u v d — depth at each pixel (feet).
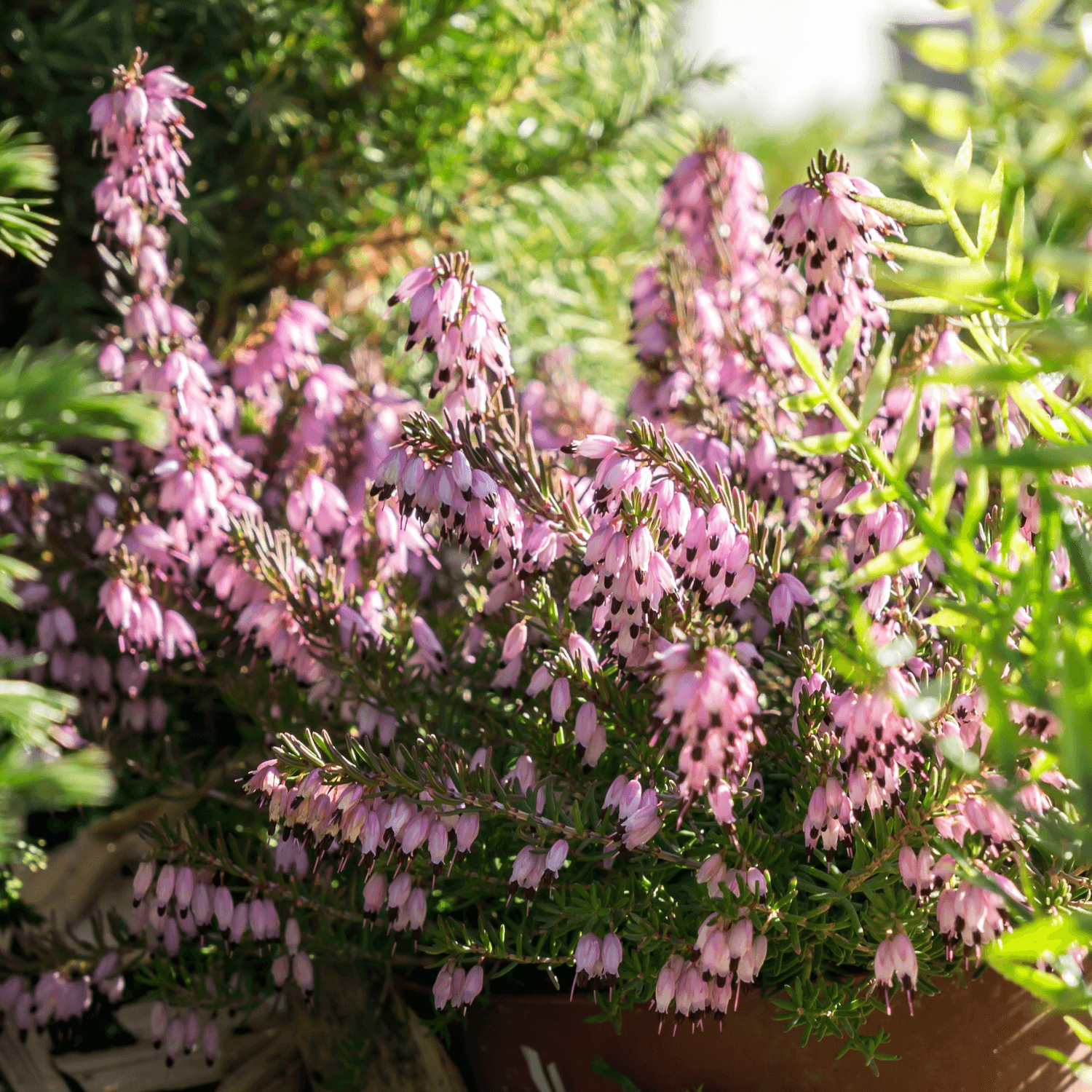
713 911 1.45
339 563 1.68
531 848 1.47
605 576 1.44
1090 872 1.45
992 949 1.31
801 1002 1.46
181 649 1.62
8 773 1.27
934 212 1.38
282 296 1.68
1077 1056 1.52
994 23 1.27
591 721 1.49
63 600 1.68
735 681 1.36
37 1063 1.68
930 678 1.44
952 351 1.51
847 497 1.48
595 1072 1.54
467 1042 1.60
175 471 1.60
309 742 1.50
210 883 1.54
